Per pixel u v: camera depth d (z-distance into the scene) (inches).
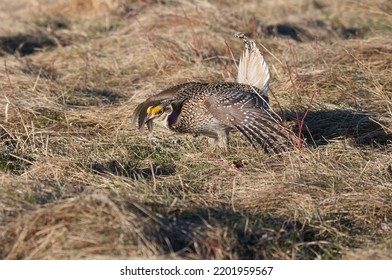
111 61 1035.3
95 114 828.0
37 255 537.3
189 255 536.1
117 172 679.7
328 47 1017.5
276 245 573.3
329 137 774.5
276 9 1314.0
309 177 664.4
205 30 1107.9
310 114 805.2
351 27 1258.6
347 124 786.8
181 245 554.9
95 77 993.5
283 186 641.0
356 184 653.3
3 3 1439.5
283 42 1082.7
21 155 729.0
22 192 612.1
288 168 682.8
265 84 738.8
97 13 1326.3
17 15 1337.4
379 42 987.3
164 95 750.5
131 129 799.1
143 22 1167.0
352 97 845.8
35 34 1208.2
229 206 624.4
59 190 622.8
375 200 627.2
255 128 671.1
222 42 1071.6
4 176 655.8
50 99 868.0
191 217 603.2
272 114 740.7
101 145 751.7
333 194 634.2
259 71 746.8
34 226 552.4
